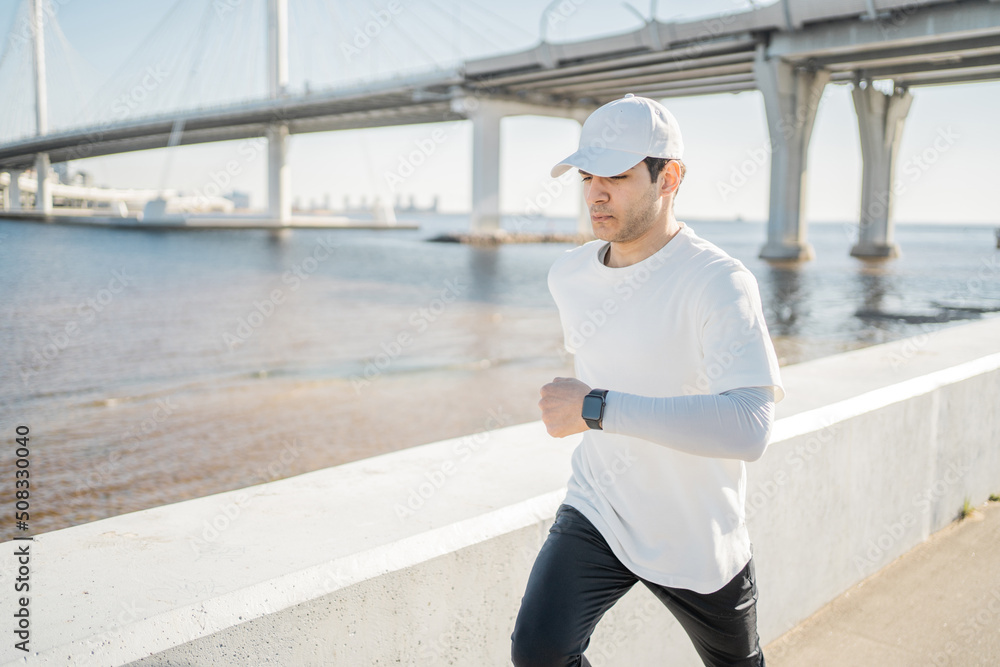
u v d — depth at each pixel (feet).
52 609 3.61
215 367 47.03
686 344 4.13
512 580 5.04
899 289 101.91
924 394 9.00
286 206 287.07
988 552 9.14
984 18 115.34
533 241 241.35
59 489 22.77
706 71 166.61
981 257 193.98
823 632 7.37
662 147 4.08
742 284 3.88
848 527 8.04
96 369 46.24
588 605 4.30
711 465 4.19
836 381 8.94
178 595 3.77
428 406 35.73
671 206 4.32
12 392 39.04
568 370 46.34
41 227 201.36
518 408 35.53
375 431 30.71
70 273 110.11
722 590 4.30
